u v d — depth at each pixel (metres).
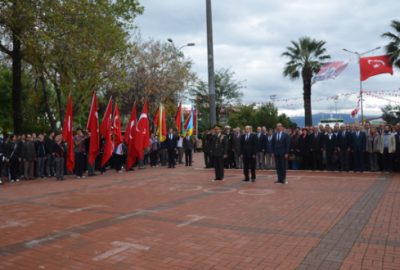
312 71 30.84
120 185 12.05
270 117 39.53
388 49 25.95
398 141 13.42
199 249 5.14
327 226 6.16
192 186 11.29
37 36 16.25
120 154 16.84
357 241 5.30
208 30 16.11
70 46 17.27
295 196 9.01
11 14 15.20
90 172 15.56
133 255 4.96
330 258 4.64
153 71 29.73
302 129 15.70
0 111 29.22
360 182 11.12
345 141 14.02
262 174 14.09
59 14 16.30
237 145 16.58
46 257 4.96
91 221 6.95
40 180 14.58
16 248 5.38
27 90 26.45
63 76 19.67
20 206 8.71
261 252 4.95
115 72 22.12
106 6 18.78
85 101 23.03
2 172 15.32
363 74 23.42
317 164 15.10
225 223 6.54
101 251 5.16
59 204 8.84
